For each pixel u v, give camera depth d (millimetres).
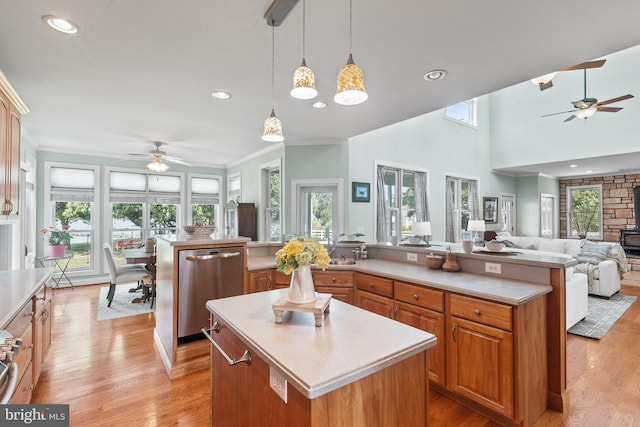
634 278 6637
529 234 8906
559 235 9359
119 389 2404
